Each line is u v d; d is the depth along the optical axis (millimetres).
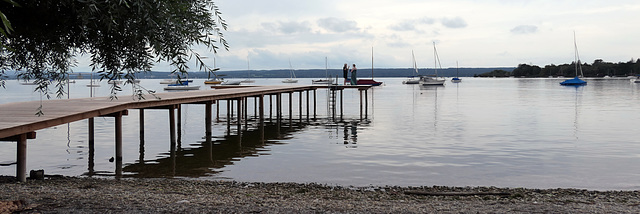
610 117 26219
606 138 17578
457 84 107750
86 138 17672
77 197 6531
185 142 17453
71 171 11766
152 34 5039
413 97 50406
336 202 7203
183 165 12781
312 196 8211
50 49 6059
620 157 13570
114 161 13273
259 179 10875
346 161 13188
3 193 6754
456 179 10852
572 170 11805
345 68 40031
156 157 14078
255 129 21984
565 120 24656
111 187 8594
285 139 18203
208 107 19234
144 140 17703
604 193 8914
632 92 57875
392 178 10953
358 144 16516
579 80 89250
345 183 10406
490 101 42125
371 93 61406
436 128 21328
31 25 5473
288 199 7496
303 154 14484
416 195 8734
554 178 10906
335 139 18016
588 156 13758
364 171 11781
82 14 4734
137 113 29734
